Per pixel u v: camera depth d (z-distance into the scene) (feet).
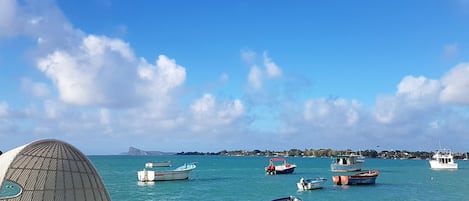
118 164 531.09
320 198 169.37
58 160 52.80
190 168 249.75
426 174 338.75
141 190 191.42
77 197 53.52
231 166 491.31
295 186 219.82
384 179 278.05
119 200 156.97
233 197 170.71
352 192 190.19
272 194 181.88
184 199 161.99
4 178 41.78
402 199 164.86
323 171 377.30
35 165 51.65
